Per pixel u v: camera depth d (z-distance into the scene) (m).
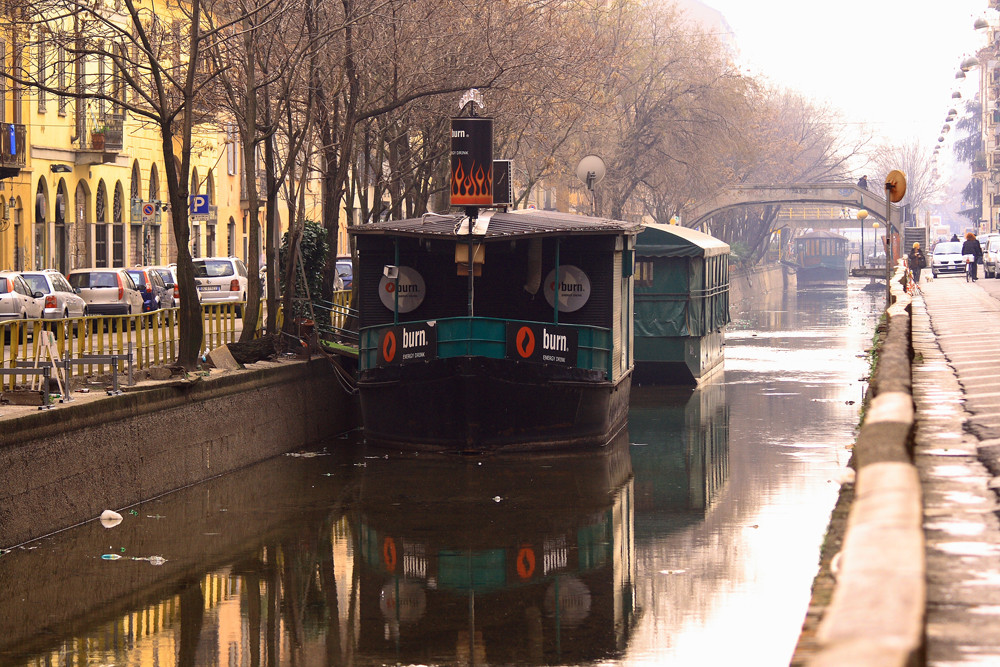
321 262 33.97
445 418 28.56
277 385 29.22
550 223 29.91
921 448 12.20
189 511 22.83
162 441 23.53
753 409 38.25
